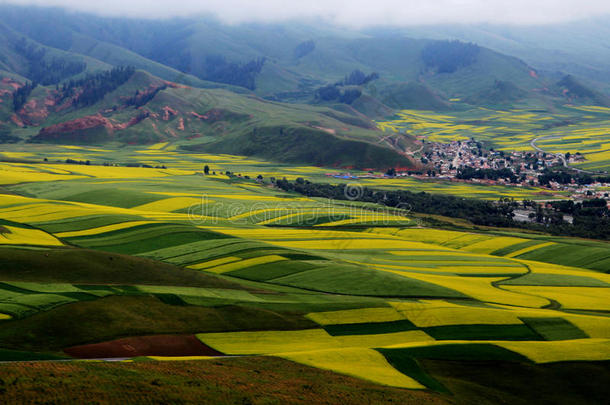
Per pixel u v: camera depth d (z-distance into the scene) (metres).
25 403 35.91
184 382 42.91
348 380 48.06
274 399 41.84
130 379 42.12
